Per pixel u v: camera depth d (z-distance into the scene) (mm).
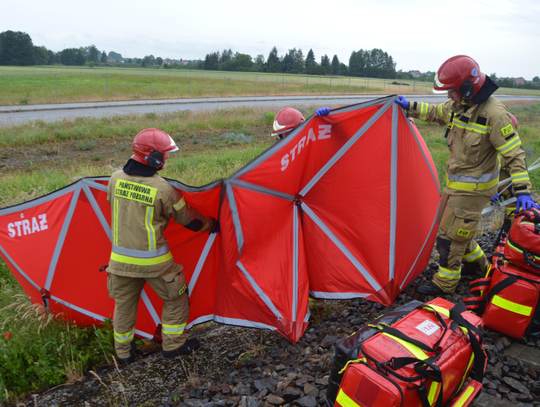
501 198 4652
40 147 15297
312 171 3441
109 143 16359
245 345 3598
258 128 20719
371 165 3549
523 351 2857
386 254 3646
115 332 3324
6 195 6719
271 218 3318
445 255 3535
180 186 3105
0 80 53406
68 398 3037
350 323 3635
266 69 158875
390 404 1778
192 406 2695
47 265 3434
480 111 3133
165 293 3221
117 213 3053
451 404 2148
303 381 2660
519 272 2896
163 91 42656
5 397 3008
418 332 2107
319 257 3615
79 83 51781
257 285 3291
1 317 3869
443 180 8062
